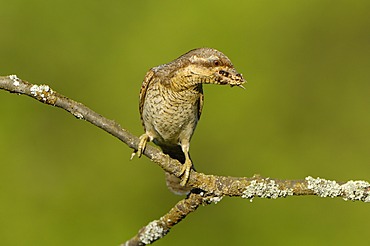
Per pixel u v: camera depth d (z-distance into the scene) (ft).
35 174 41.39
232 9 45.68
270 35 46.01
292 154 44.27
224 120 44.19
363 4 47.26
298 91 46.06
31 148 41.91
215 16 45.50
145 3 46.01
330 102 46.16
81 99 44.57
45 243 39.45
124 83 44.39
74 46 45.29
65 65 45.03
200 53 25.09
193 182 23.26
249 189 22.97
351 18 47.34
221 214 40.70
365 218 40.09
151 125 27.71
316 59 46.93
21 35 45.21
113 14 45.85
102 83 44.73
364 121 45.98
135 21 45.68
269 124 44.42
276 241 40.09
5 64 44.75
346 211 40.40
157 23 45.42
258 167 43.70
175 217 24.21
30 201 40.55
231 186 23.15
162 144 28.76
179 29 45.11
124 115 43.96
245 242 40.06
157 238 24.89
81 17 45.73
